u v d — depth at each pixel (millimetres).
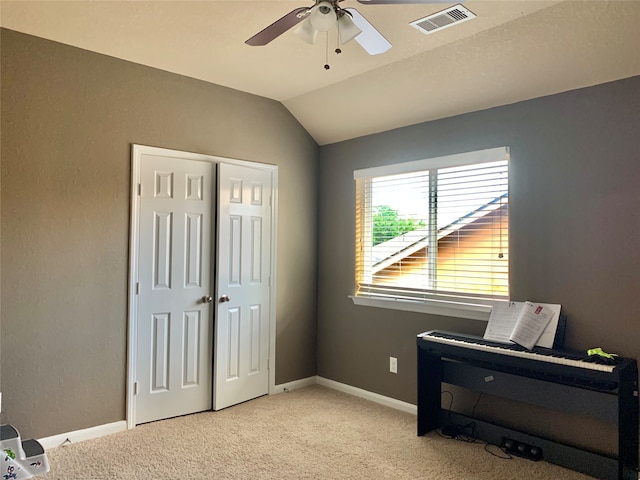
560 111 2816
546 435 2818
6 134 2701
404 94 3373
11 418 2711
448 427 3104
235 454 2789
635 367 2473
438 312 3402
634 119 2535
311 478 2514
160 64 3223
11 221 2717
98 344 3035
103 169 3061
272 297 3971
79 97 2963
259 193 3875
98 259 3037
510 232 3029
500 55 2768
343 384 4074
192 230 3471
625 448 2369
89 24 2629
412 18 2496
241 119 3770
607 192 2625
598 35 2424
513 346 2744
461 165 3289
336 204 4199
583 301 2701
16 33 2730
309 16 1963
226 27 2646
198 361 3494
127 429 3135
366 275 3977
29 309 2775
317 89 3691
